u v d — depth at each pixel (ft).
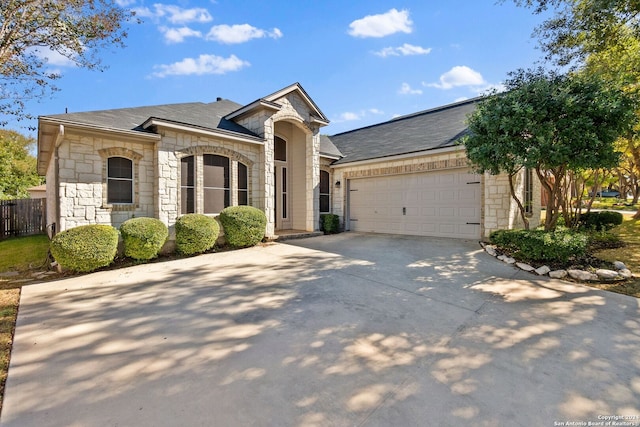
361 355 10.57
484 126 23.35
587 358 10.25
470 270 21.76
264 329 12.71
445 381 9.02
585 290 17.22
